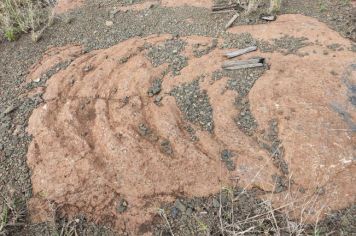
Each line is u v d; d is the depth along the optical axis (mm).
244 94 996
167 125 941
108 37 1243
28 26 1312
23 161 948
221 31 1197
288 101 955
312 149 872
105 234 831
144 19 1298
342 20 1203
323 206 807
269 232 800
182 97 1010
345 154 862
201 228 812
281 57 1073
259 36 1156
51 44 1254
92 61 1141
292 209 818
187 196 857
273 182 852
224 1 1327
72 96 1046
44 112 1015
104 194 865
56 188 883
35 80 1128
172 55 1121
